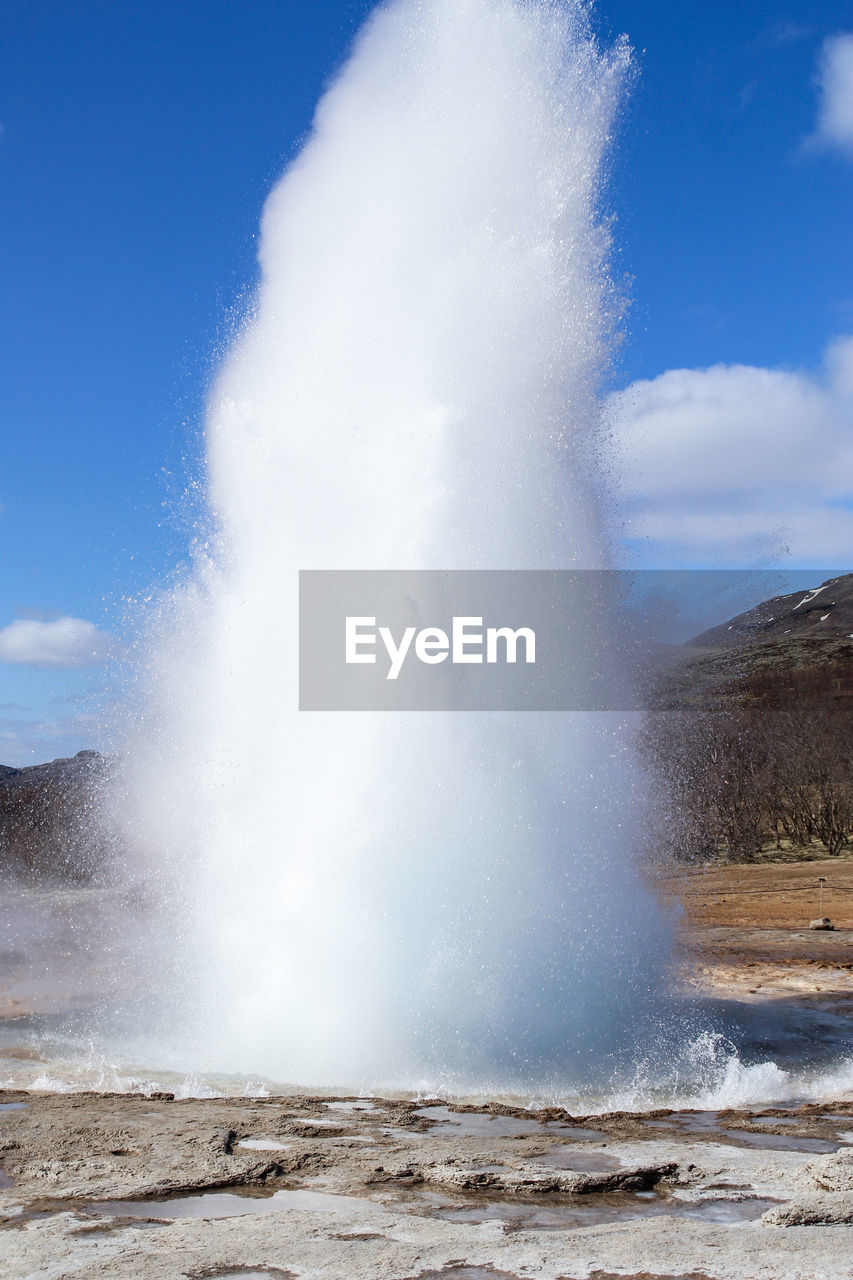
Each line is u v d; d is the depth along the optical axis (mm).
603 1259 6035
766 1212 6855
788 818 50906
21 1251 6113
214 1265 5906
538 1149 8344
